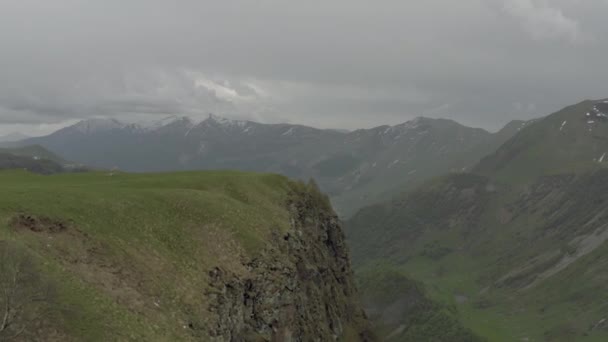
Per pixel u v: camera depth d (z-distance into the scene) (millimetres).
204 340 46656
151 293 47000
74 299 38594
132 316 41781
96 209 54000
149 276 49031
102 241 49469
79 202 53625
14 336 31953
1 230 41875
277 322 60281
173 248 55906
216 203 69000
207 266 56344
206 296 52094
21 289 33656
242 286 57625
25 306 33594
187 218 62875
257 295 59438
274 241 70438
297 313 66750
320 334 74188
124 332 39062
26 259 36219
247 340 54094
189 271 53719
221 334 49656
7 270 33938
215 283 54781
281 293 62938
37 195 51438
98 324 38000
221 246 61125
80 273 43094
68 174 88875
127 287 45688
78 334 36000
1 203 46344
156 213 60375
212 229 63125
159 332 42344
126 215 56438
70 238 47094
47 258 41969
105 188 64188
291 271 67562
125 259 49125
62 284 39219
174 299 48312
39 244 43375
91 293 40969
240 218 68812
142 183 76375
